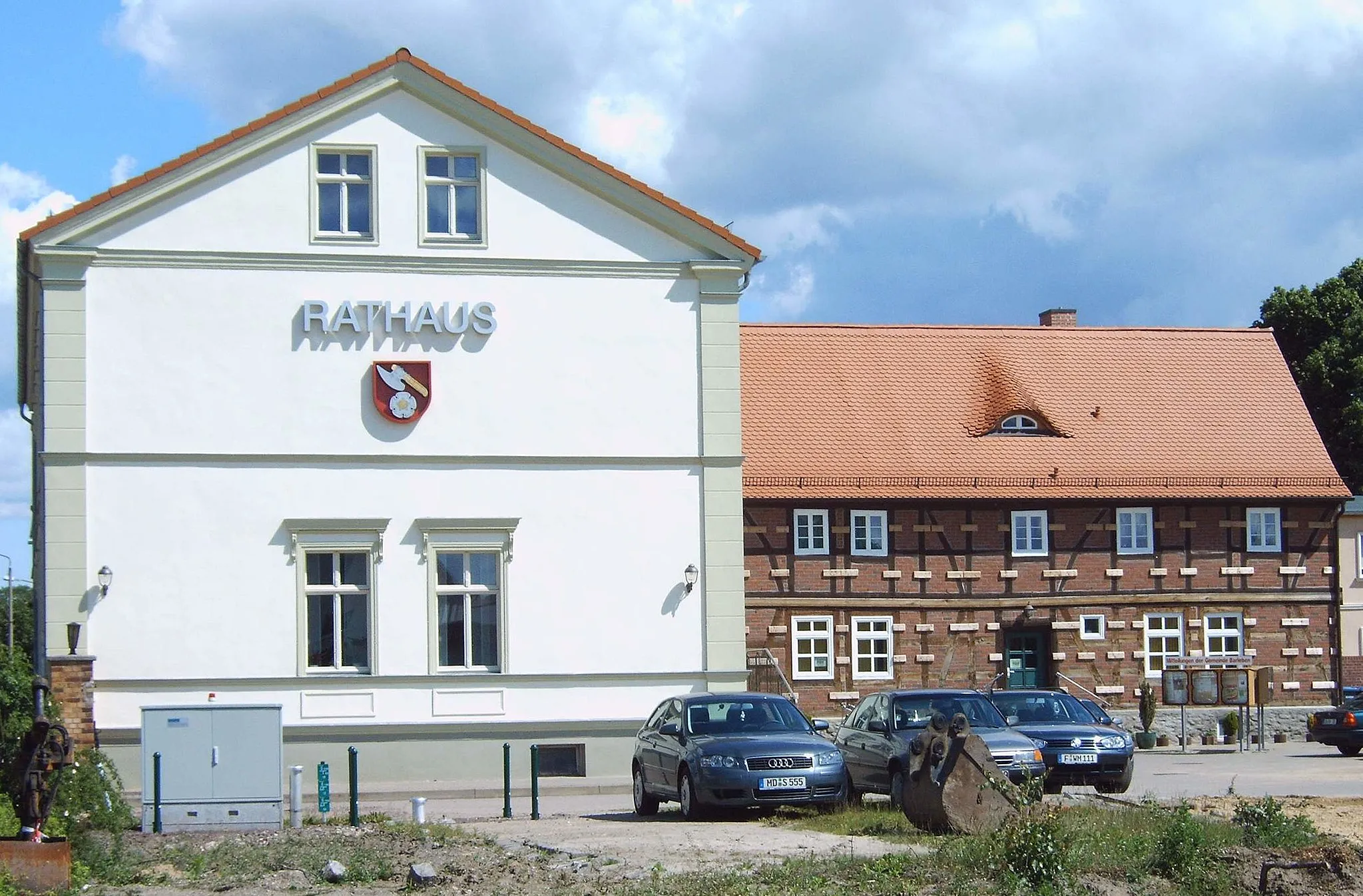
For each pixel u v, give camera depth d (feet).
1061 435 137.08
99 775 66.13
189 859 58.34
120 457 90.68
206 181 92.58
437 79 94.22
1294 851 53.67
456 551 93.71
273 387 92.32
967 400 139.33
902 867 51.75
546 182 95.86
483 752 92.32
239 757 68.49
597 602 94.58
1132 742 80.12
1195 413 141.90
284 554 91.66
